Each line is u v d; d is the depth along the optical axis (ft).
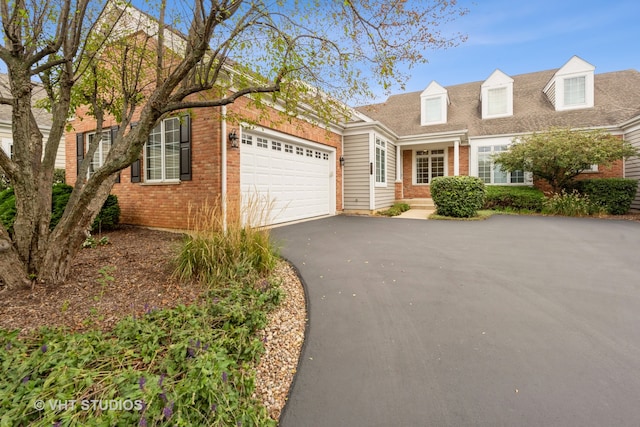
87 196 10.63
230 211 14.74
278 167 26.91
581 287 11.54
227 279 11.69
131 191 25.61
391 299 10.85
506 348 7.72
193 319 8.25
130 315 8.80
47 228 11.56
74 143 30.76
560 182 37.06
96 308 9.48
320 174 33.88
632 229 23.84
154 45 17.56
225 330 8.04
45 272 11.17
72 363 6.03
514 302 10.34
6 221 19.38
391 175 44.06
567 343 7.86
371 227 26.07
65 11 10.58
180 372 6.02
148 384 5.17
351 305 10.44
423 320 9.29
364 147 36.52
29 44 10.91
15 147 10.47
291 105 14.58
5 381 5.59
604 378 6.53
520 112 46.32
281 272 13.84
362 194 36.83
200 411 5.24
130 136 13.20
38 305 9.62
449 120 49.26
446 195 32.81
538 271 13.50
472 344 7.95
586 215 33.40
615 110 40.55
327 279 12.91
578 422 5.42
